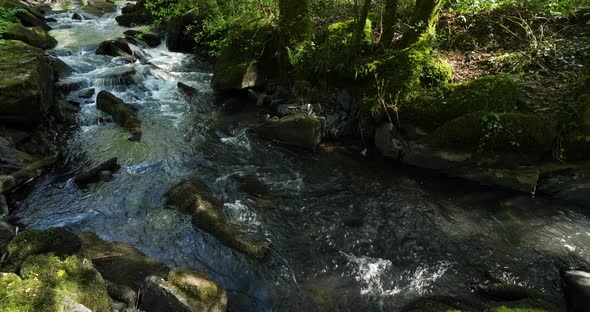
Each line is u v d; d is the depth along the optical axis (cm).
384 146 734
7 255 372
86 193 621
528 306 416
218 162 720
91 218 566
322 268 489
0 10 1134
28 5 1595
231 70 931
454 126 659
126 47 1198
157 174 675
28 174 638
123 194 620
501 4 848
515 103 679
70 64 1048
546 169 628
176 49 1307
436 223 573
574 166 609
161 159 721
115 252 470
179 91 1010
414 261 504
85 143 765
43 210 581
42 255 365
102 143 766
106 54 1164
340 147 769
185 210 573
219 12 1062
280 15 912
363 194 639
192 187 598
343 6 1048
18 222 553
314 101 838
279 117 838
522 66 747
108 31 1455
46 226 547
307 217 580
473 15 876
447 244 532
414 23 782
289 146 775
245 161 726
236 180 662
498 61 770
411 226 567
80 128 820
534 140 622
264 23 957
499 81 684
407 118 722
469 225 569
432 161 694
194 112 908
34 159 688
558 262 498
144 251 504
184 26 1269
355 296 449
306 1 893
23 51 865
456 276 479
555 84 696
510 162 643
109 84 988
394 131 734
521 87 692
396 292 455
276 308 433
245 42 964
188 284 395
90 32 1428
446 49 856
